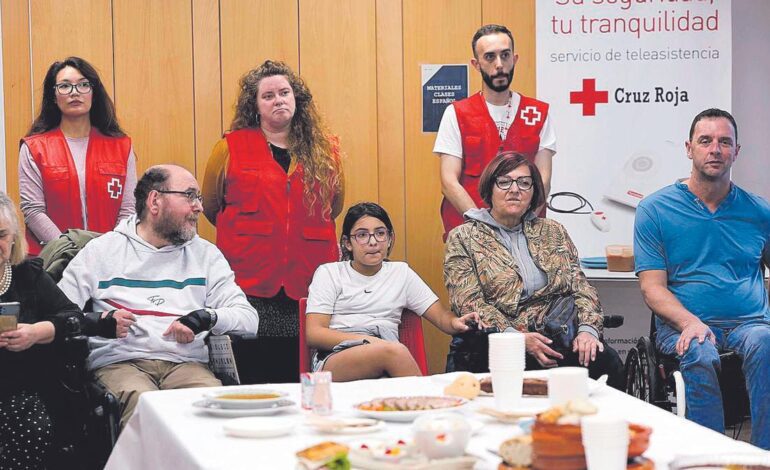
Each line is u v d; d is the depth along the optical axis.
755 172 5.86
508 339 2.26
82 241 3.92
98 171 4.83
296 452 1.79
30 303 3.48
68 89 4.77
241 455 1.91
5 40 5.40
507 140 5.19
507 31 5.15
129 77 5.55
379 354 3.64
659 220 4.39
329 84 5.72
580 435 1.62
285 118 4.88
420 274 5.81
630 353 4.17
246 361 4.88
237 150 4.93
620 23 5.31
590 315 4.20
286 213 4.94
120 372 3.57
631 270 5.23
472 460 1.76
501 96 5.21
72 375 3.36
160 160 5.61
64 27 5.46
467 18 5.76
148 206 3.80
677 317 4.18
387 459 1.75
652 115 5.34
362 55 5.73
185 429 2.17
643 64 5.32
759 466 1.67
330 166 5.00
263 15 5.66
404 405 2.27
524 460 1.68
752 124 5.85
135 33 5.55
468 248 4.33
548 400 2.35
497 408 2.27
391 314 4.25
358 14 5.72
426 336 5.72
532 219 4.40
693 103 5.34
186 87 5.61
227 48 5.64
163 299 3.77
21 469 3.21
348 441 1.99
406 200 5.79
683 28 5.31
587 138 5.34
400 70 5.75
